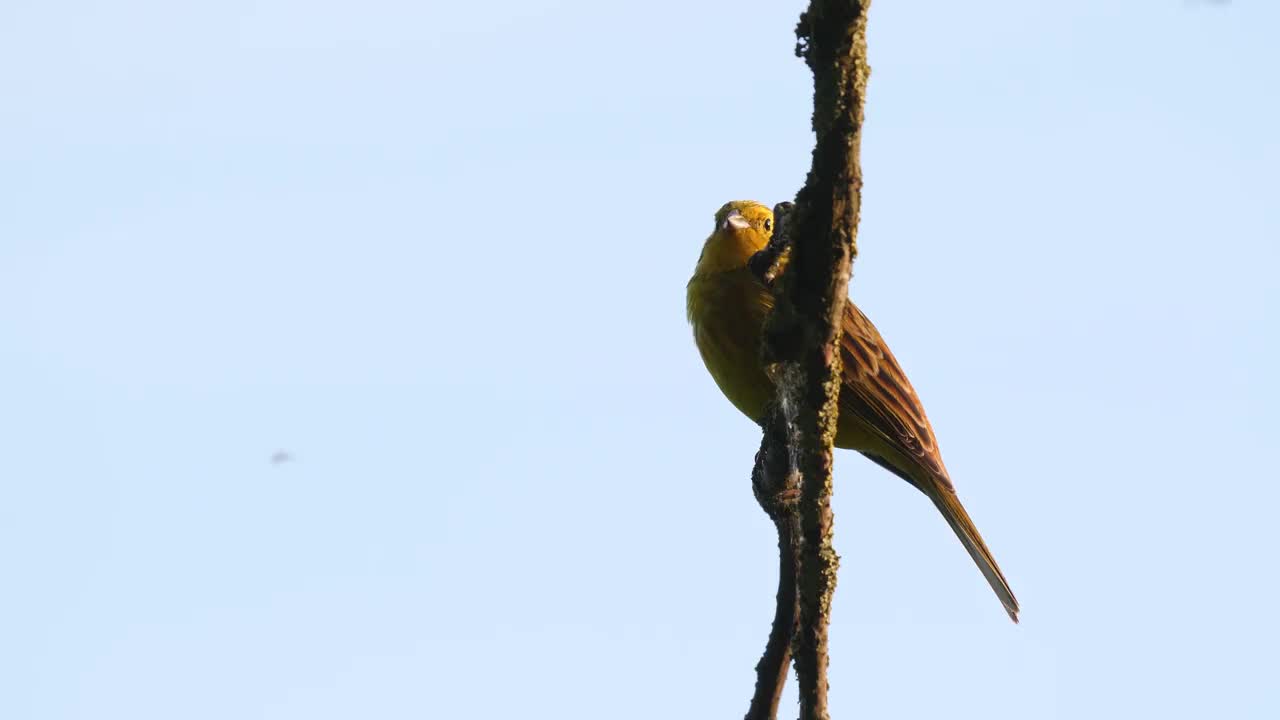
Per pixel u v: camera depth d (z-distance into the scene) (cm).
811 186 648
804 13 635
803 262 662
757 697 792
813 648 685
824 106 634
